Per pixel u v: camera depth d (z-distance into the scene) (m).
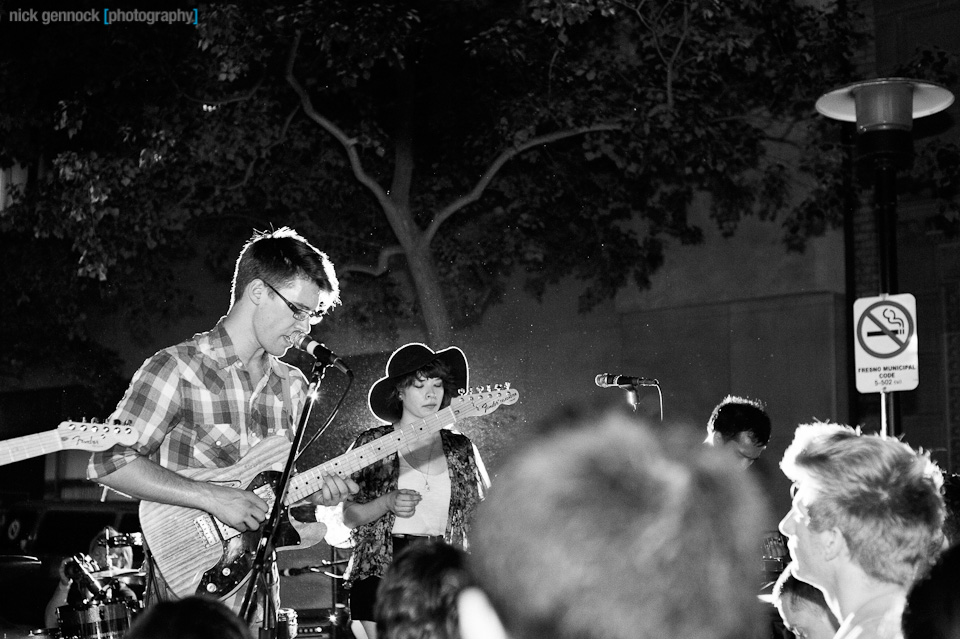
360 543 4.80
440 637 2.44
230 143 10.20
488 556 0.64
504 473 0.65
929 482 1.89
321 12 8.66
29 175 14.13
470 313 12.47
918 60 8.84
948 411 10.06
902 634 1.71
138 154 10.80
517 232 10.80
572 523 0.62
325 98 11.02
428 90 10.92
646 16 9.84
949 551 1.66
